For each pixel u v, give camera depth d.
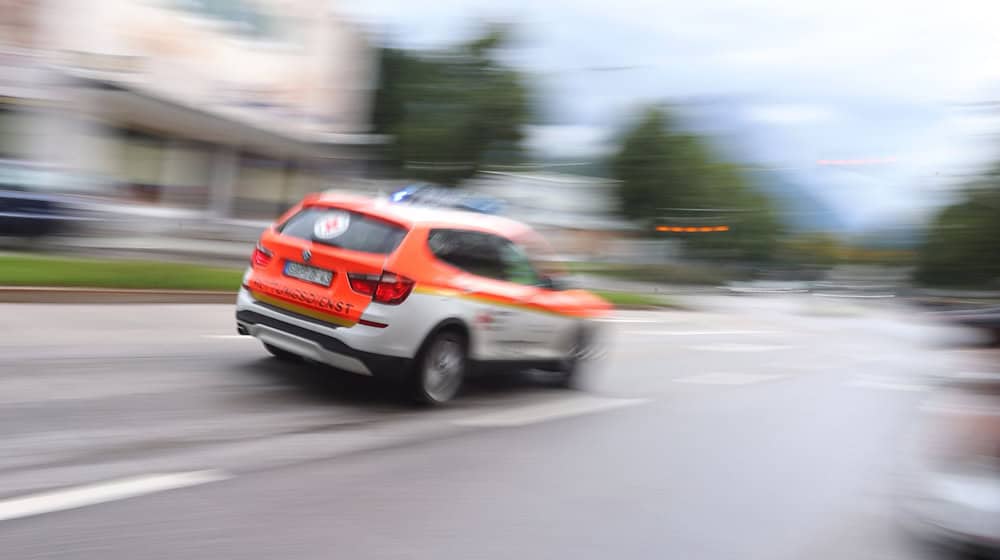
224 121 26.77
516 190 51.34
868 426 8.37
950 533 4.57
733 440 7.28
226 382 7.45
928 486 4.72
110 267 13.88
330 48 30.22
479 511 4.89
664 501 5.40
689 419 8.03
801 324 24.78
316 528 4.39
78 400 6.34
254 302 7.46
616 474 5.92
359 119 32.06
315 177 33.38
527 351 8.40
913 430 5.11
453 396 7.60
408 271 7.02
